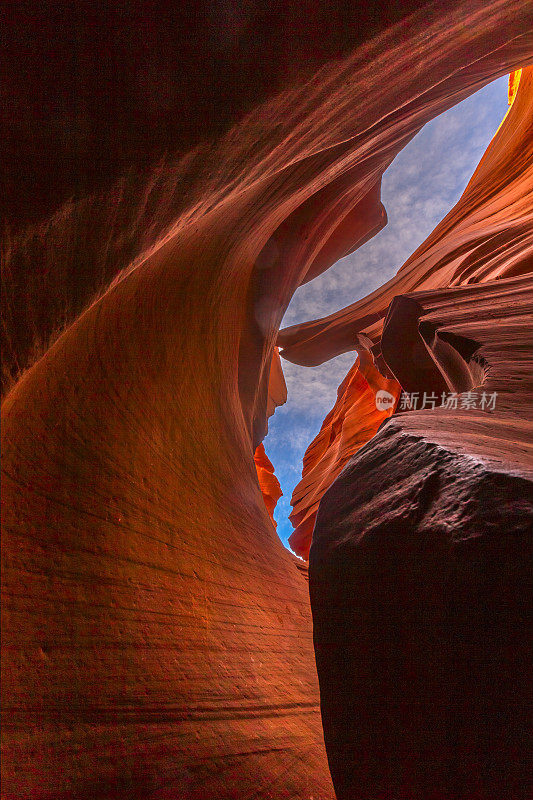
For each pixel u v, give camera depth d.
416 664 1.31
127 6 1.34
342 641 1.55
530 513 1.20
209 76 1.65
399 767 1.34
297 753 3.47
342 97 2.65
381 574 1.47
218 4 1.49
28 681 1.93
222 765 2.70
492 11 3.01
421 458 1.66
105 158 1.61
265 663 4.43
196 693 3.04
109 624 2.62
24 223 1.48
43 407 2.61
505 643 1.12
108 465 3.32
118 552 3.03
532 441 2.17
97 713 2.22
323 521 1.86
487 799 1.10
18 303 1.66
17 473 2.22
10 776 1.68
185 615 3.57
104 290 2.24
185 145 1.86
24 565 2.13
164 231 2.56
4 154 1.35
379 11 1.94
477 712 1.15
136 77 1.48
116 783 2.05
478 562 1.20
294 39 1.78
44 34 1.25
